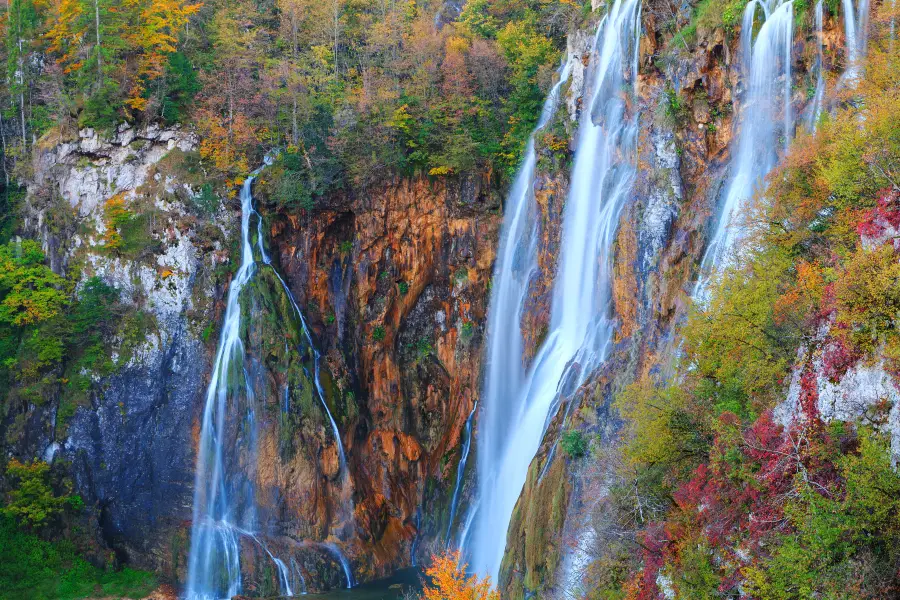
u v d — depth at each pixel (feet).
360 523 186.60
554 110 185.57
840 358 79.05
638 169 147.13
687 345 103.91
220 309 192.13
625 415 106.42
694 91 142.31
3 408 183.83
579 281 167.73
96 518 179.42
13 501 176.55
